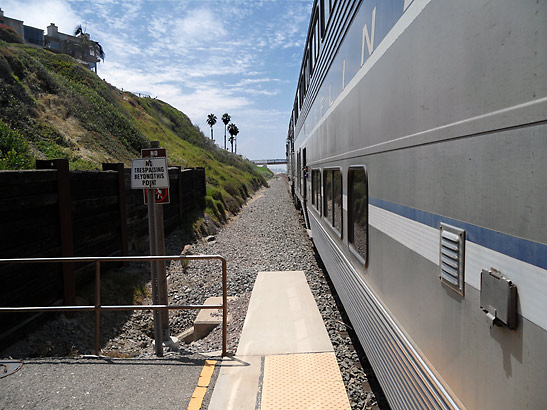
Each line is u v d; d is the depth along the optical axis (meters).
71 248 5.81
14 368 3.84
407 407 2.48
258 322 5.29
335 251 5.58
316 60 7.14
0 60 15.52
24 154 9.65
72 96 18.95
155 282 4.41
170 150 26.89
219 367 3.89
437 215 2.01
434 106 2.01
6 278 4.63
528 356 1.31
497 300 1.46
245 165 50.03
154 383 3.57
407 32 2.37
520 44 1.33
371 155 3.27
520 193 1.34
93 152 15.30
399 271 2.65
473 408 1.68
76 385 3.52
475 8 1.60
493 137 1.50
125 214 8.02
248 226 16.69
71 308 4.05
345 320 6.04
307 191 10.49
